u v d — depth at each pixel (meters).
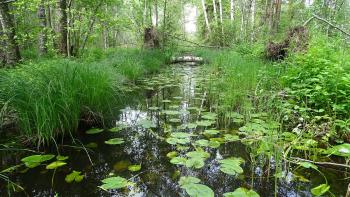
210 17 19.31
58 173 2.39
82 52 8.30
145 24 14.28
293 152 2.79
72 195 2.08
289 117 3.60
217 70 7.49
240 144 3.02
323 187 2.09
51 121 2.92
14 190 2.13
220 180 2.29
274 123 3.10
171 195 2.08
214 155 2.75
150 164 2.57
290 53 5.94
